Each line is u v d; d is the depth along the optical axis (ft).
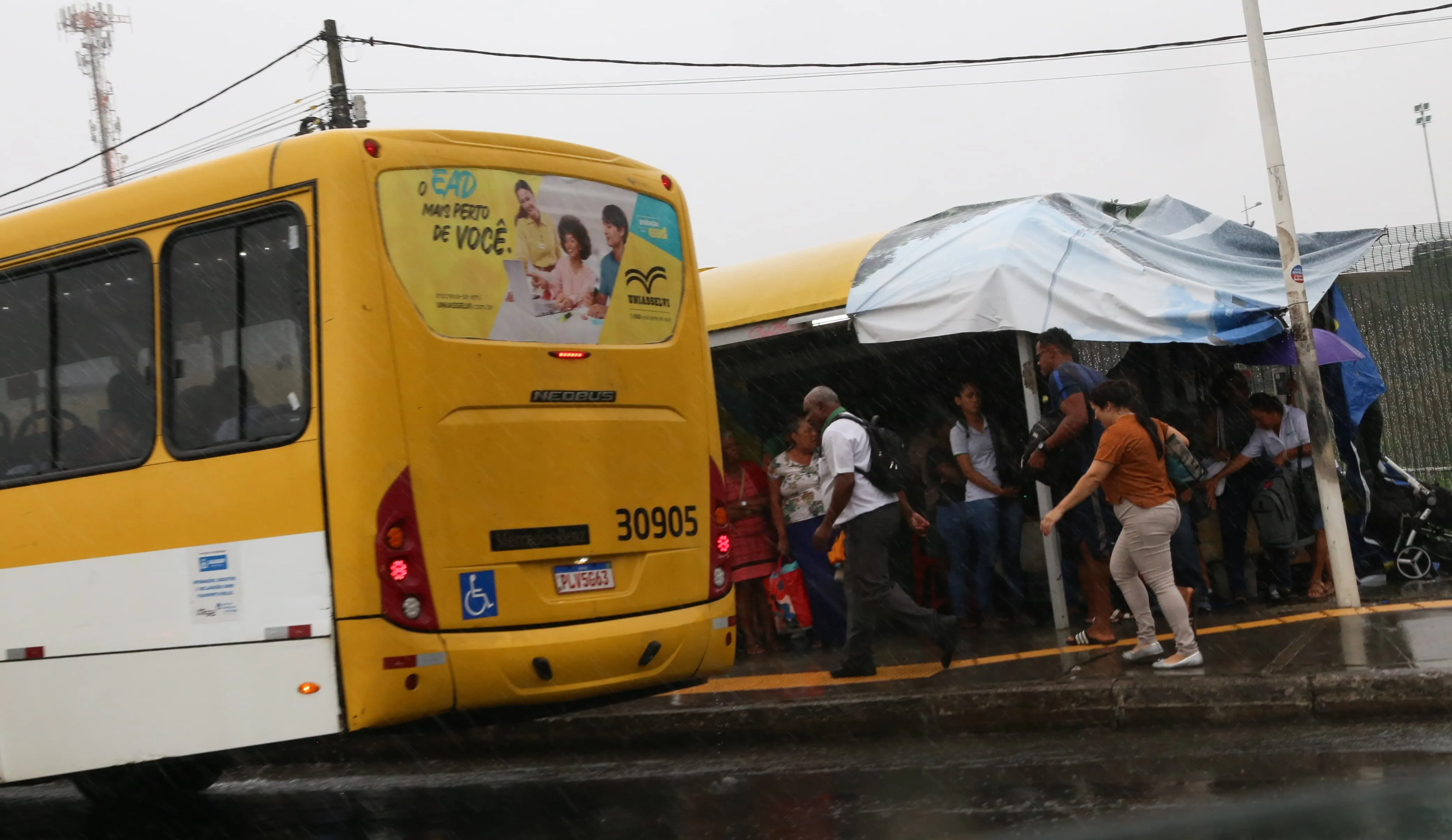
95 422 21.18
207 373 20.04
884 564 27.78
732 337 35.83
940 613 35.27
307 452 18.85
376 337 18.88
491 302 20.43
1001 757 22.35
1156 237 36.24
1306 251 37.60
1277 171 31.12
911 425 38.55
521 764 27.66
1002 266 30.66
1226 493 33.63
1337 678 21.77
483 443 19.86
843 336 38.81
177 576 20.03
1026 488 34.27
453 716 19.43
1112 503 25.08
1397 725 20.80
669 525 22.45
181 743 19.90
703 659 22.66
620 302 22.43
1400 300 38.58
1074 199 35.99
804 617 33.65
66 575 21.15
